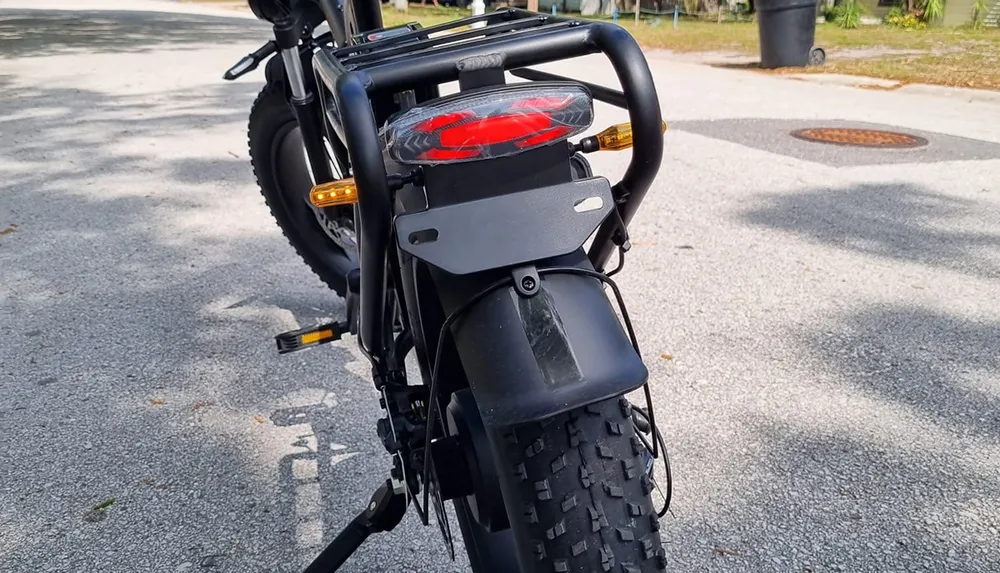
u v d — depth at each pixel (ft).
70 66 41.45
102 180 20.49
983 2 60.08
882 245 14.80
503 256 4.66
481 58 5.00
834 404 9.86
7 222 17.46
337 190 5.16
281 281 14.23
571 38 5.12
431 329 5.43
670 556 7.52
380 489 6.31
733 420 9.59
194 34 58.44
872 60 37.93
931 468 8.64
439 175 4.77
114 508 8.54
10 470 9.20
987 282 13.15
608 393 4.33
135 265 15.03
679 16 74.38
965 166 19.79
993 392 10.03
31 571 7.68
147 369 11.34
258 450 9.46
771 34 36.65
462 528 5.93
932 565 7.33
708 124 24.89
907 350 11.06
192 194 19.24
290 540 7.98
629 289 13.17
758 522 7.93
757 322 11.97
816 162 20.26
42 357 11.72
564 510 4.23
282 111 10.89
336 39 8.88
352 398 10.51
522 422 4.25
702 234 15.52
